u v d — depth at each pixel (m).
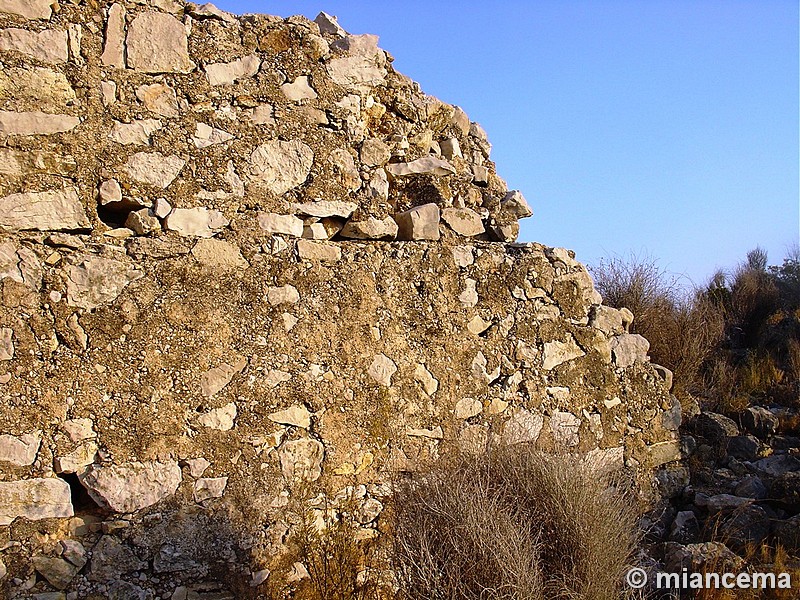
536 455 4.05
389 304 4.82
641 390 5.95
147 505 3.88
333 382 4.52
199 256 4.22
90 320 3.85
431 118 5.71
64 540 3.71
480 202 5.77
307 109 4.76
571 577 3.65
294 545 4.24
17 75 3.86
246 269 4.35
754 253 12.93
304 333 4.46
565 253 5.80
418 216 5.09
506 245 5.56
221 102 4.45
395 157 5.33
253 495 4.16
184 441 4.01
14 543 3.60
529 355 5.40
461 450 4.31
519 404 5.30
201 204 4.31
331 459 4.45
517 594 3.40
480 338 5.19
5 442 3.60
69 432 3.74
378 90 5.30
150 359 3.97
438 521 3.63
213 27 4.47
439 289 5.05
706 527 5.28
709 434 6.49
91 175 4.01
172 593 3.88
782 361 8.36
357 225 4.86
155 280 4.07
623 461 5.77
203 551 3.97
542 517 3.78
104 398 3.84
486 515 3.56
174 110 4.29
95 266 3.91
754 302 10.30
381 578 4.44
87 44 4.05
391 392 4.73
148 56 4.23
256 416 4.23
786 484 5.36
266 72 4.62
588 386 5.67
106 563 3.76
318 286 4.57
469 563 3.48
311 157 4.74
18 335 3.68
